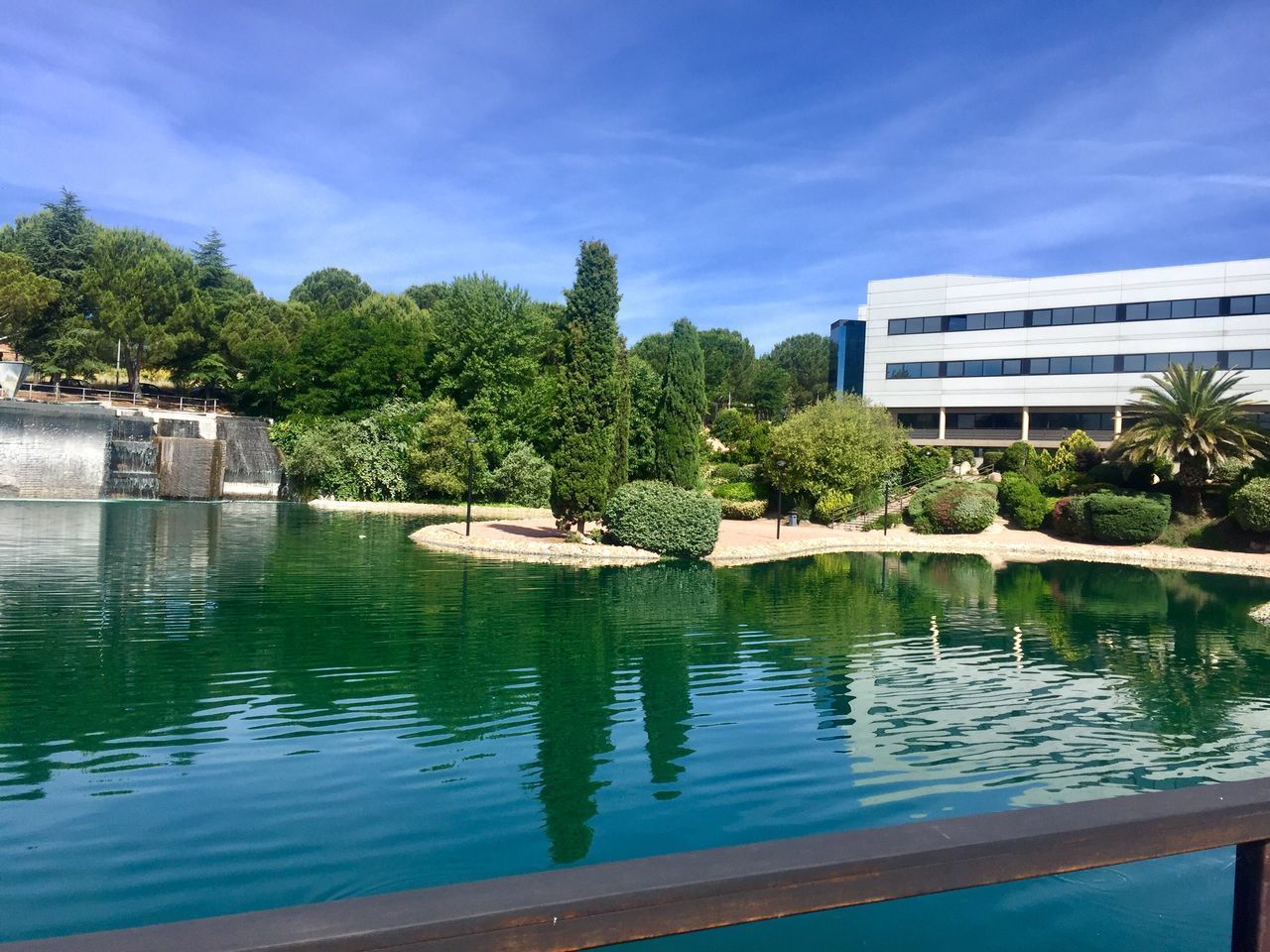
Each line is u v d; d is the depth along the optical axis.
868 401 56.31
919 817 7.34
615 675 12.08
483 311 53.50
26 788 7.50
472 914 1.27
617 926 1.37
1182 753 9.37
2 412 41.75
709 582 22.81
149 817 6.95
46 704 9.88
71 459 43.09
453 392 54.16
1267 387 45.66
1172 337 48.03
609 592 20.02
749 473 47.41
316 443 50.00
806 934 5.81
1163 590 24.75
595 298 29.11
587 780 8.02
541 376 56.50
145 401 59.69
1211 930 5.86
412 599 17.83
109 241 62.94
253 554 24.27
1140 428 38.50
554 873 1.42
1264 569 31.67
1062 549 37.34
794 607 19.06
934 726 10.13
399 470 51.09
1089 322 50.34
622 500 28.86
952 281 54.50
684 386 36.25
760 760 8.72
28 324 58.84
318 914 1.25
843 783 8.12
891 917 6.05
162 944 1.14
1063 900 6.27
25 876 5.96
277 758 8.39
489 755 8.65
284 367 58.44
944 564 30.48
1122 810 1.72
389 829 6.83
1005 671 13.21
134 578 19.20
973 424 55.19
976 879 1.60
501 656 12.99
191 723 9.38
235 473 49.78
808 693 11.45
